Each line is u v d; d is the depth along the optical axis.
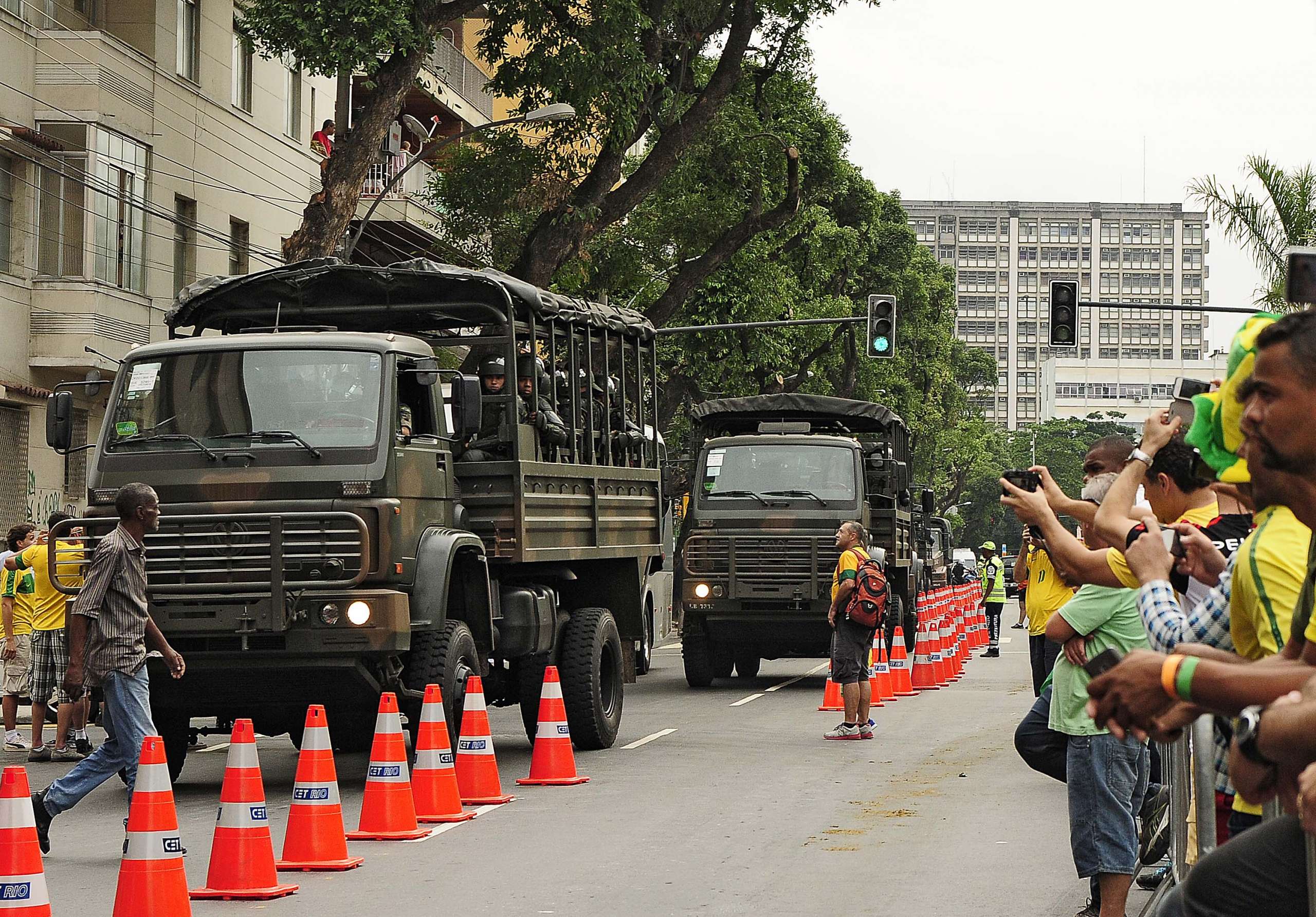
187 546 13.30
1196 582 6.58
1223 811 6.07
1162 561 5.20
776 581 25.61
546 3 32.53
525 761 16.56
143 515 11.20
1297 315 4.03
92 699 16.06
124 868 8.57
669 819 12.69
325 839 10.64
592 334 18.36
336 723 14.41
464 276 15.50
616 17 32.00
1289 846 4.02
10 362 30.39
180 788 15.00
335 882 10.16
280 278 15.84
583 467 17.11
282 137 41.84
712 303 47.53
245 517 13.24
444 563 14.03
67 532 13.56
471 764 13.54
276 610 13.07
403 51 27.53
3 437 30.44
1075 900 9.60
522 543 15.26
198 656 13.30
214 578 13.26
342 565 13.21
